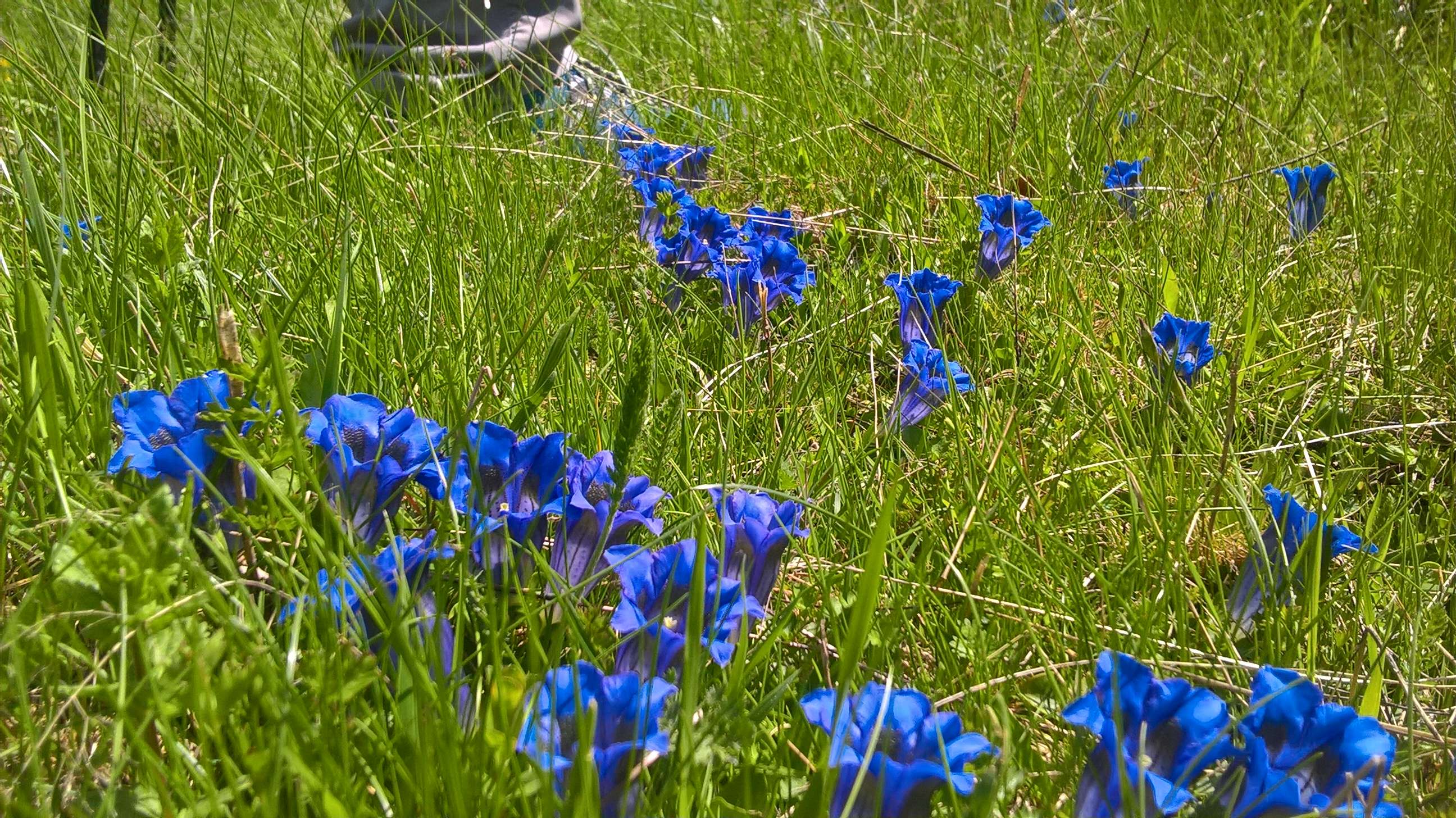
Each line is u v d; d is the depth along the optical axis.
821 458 0.68
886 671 0.53
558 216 0.96
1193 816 0.45
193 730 0.48
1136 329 0.83
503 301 0.77
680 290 0.84
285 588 0.50
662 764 0.45
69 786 0.44
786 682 0.48
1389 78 1.55
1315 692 0.45
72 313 0.64
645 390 0.53
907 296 0.78
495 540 0.52
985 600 0.57
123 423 0.51
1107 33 1.61
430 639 0.46
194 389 0.52
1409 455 0.75
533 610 0.51
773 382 0.75
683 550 0.49
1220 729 0.45
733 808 0.45
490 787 0.43
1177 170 1.18
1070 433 0.74
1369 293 0.87
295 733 0.44
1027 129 1.21
